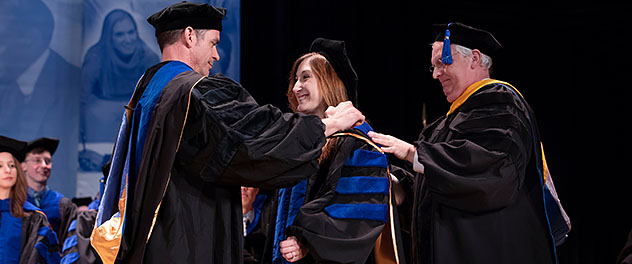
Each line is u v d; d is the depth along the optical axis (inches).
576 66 294.7
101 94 235.0
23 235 183.3
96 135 234.1
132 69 237.9
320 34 243.9
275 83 234.8
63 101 233.8
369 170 97.5
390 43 255.8
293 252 93.2
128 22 237.9
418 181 117.9
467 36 118.4
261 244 130.7
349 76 107.5
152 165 79.0
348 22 249.6
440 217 109.7
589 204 291.6
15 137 226.1
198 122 78.4
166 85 82.7
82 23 237.5
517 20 289.7
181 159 80.0
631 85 287.7
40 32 231.8
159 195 77.4
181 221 79.2
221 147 77.0
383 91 253.1
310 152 80.3
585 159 292.8
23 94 228.7
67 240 193.0
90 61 235.1
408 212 125.3
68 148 233.1
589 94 293.3
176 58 89.1
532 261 107.7
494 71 285.3
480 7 279.6
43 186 211.9
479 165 102.7
